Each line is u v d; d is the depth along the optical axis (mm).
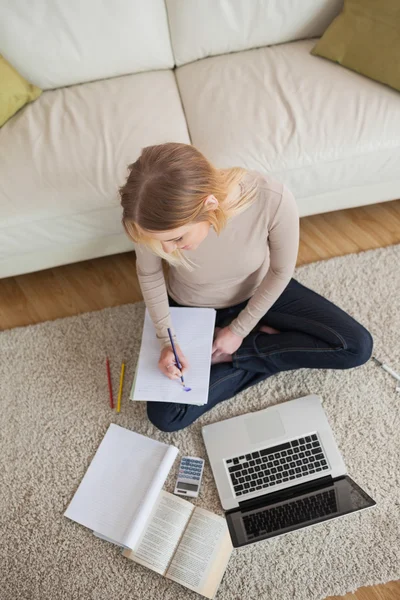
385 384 1362
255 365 1278
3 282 1666
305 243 1655
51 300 1617
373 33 1386
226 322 1310
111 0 1428
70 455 1331
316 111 1363
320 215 1714
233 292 1222
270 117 1367
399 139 1329
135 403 1389
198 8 1490
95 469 1290
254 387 1383
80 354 1487
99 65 1557
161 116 1430
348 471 1250
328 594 1117
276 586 1132
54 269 1683
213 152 1327
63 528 1230
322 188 1426
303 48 1579
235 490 1212
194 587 1117
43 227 1337
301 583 1132
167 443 1318
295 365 1284
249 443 1267
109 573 1174
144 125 1402
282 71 1488
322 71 1474
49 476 1306
